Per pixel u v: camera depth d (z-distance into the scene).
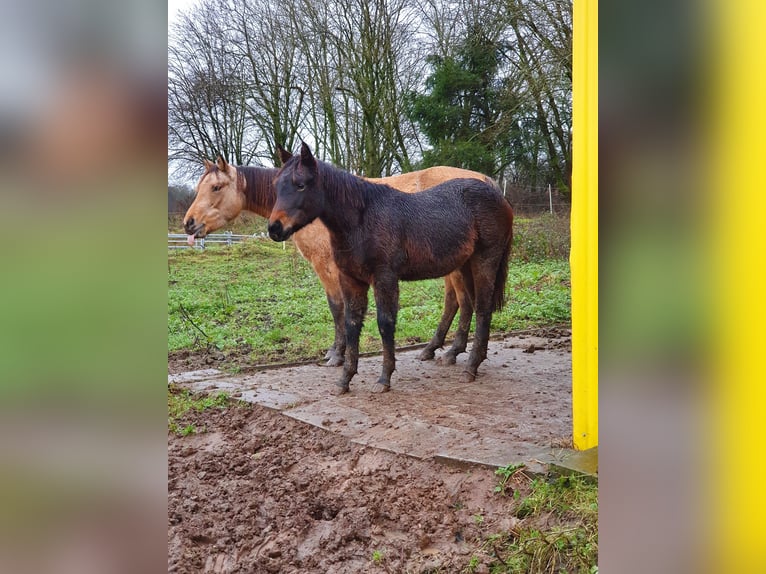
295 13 16.52
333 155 17.67
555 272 12.03
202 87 16.67
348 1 16.23
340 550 2.55
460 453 3.20
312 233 5.82
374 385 4.77
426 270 4.82
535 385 4.90
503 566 2.31
